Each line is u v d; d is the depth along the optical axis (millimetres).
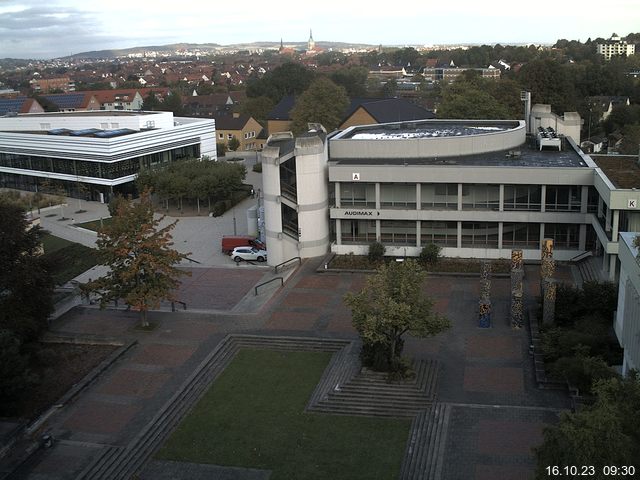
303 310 49281
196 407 37000
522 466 30156
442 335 43844
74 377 40594
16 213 44875
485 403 35531
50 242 73125
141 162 94750
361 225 61062
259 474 31016
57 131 100938
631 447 20375
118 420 35875
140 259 44906
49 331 46906
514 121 74625
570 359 35656
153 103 178250
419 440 32906
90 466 31797
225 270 59938
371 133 71625
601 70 185375
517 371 38781
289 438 33750
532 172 55281
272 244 60688
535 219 56250
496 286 52250
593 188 54719
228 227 75875
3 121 108938
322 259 60250
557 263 56500
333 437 33625
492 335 43594
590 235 56375
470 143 63375
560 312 44156
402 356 40281
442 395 36531
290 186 59438
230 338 44969
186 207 86000
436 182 57500
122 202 47719
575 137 75750
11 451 33031
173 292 54469
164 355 43125
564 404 35062
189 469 31641
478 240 58719
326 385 38250
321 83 117312
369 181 58594
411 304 37531
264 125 152875
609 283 44094
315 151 58469
